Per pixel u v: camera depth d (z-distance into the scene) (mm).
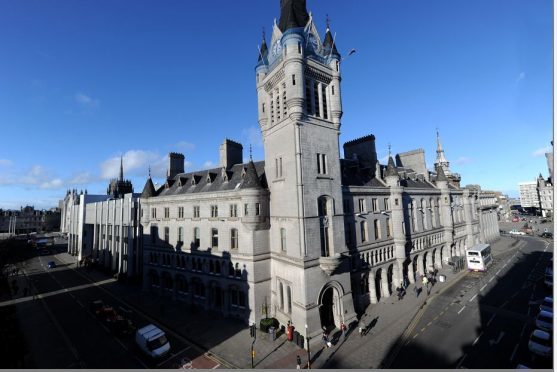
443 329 30141
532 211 184625
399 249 44906
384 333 30125
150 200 49625
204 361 26203
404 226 46969
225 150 46188
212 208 40812
